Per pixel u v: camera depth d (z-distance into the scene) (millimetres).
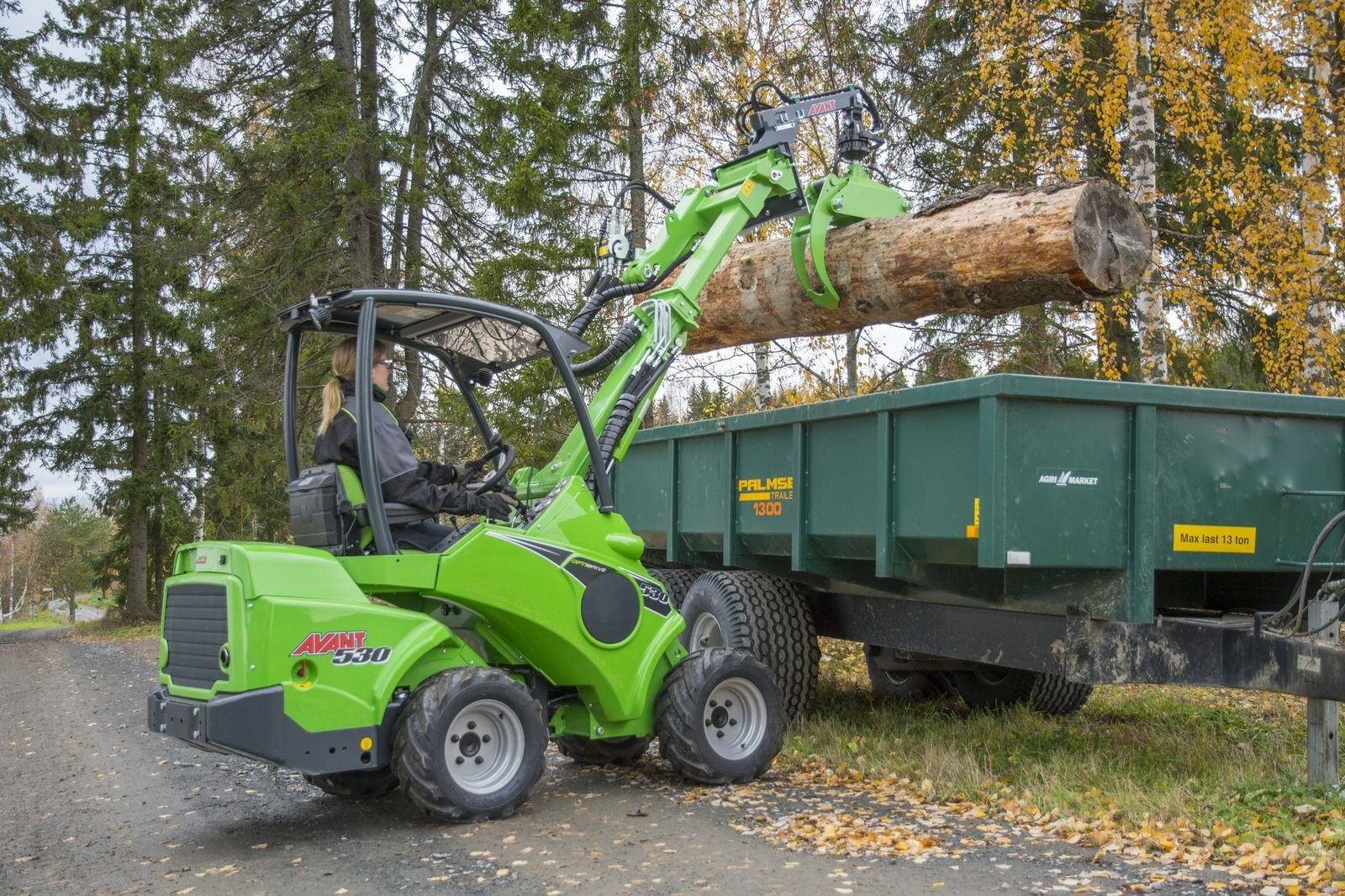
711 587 7453
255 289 17766
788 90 13719
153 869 4703
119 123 27219
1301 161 13461
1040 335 14250
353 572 5199
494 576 5383
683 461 8344
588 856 4570
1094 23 13484
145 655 17469
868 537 6273
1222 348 14492
